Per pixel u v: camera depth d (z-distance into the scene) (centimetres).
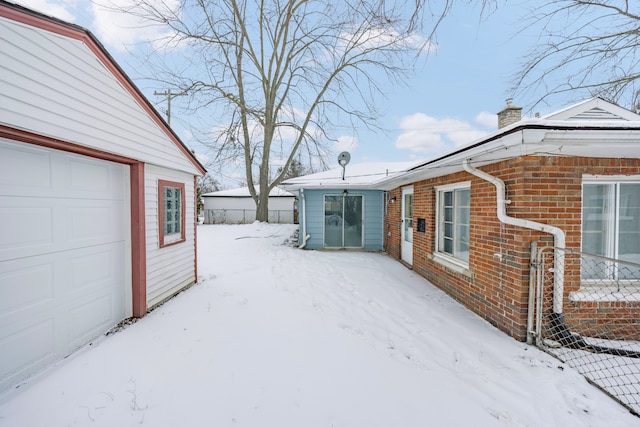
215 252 924
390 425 210
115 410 219
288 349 313
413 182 702
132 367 275
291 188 969
